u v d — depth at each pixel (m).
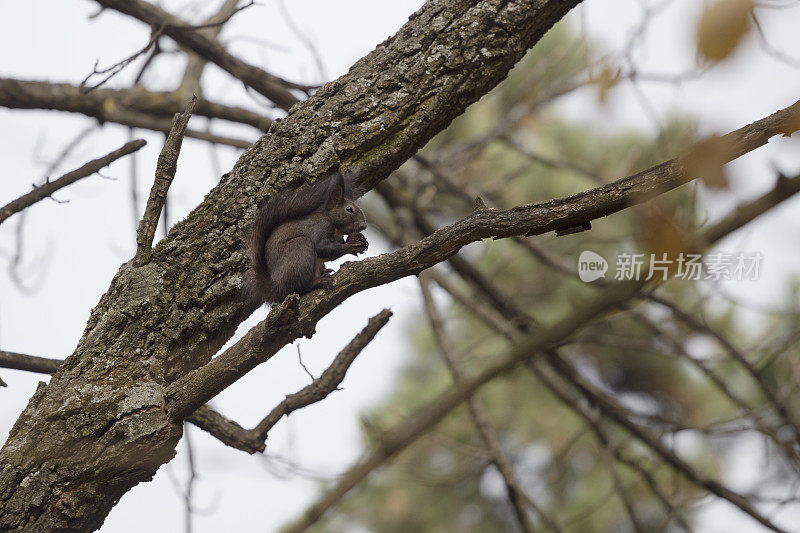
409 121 6.56
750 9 3.53
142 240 6.16
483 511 18.92
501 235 5.40
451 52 6.52
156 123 10.33
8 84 9.91
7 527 5.62
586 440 17.73
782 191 3.80
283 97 9.30
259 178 6.54
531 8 6.57
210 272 6.32
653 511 16.45
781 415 9.88
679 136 8.55
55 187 7.07
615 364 18.22
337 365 6.65
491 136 12.78
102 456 5.74
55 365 6.59
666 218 4.14
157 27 9.12
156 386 5.97
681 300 13.41
